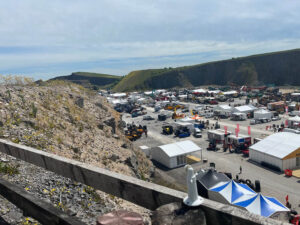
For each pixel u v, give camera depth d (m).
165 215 1.35
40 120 12.99
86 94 26.67
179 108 76.31
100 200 6.32
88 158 11.78
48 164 2.88
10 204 4.33
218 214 1.27
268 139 30.20
